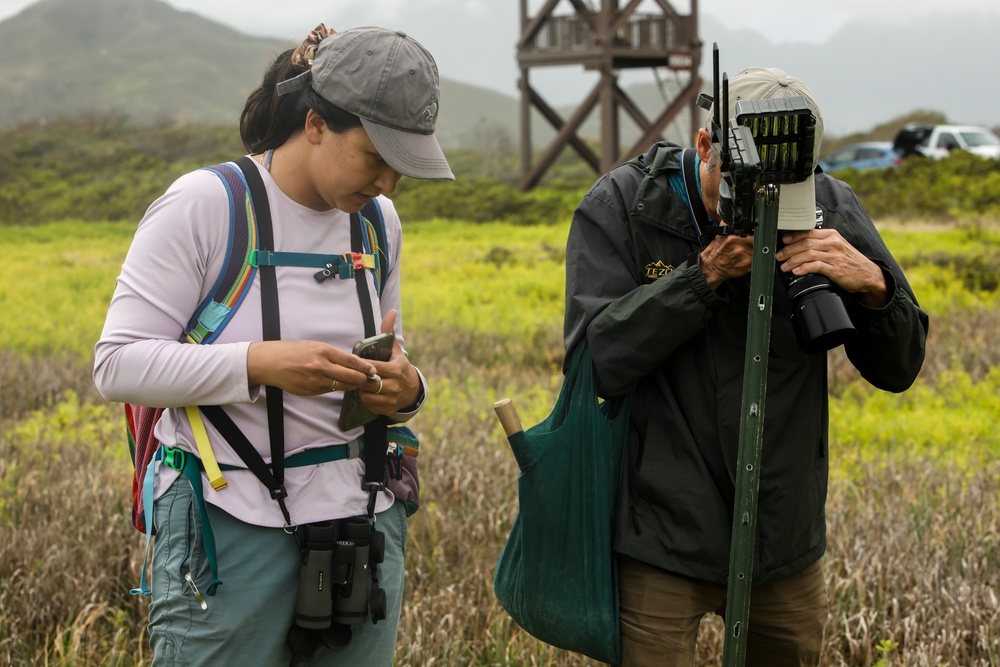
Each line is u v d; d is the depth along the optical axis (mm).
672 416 2549
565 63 28531
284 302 2154
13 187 34219
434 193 29344
